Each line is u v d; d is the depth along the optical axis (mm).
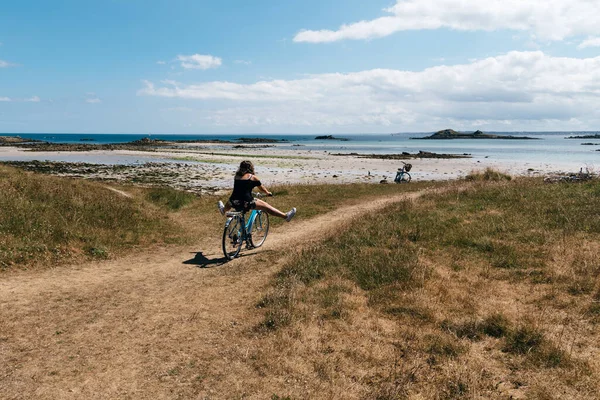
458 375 3678
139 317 5207
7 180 12047
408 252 7402
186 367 3990
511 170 36750
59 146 83875
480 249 7465
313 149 88500
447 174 36000
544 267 6270
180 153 66812
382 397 3410
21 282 6379
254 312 5277
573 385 3439
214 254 8766
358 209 14805
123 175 32625
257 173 35656
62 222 9266
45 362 4055
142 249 9039
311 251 7859
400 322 4816
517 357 3932
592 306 4793
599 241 7297
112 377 3820
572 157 57812
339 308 5188
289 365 3955
